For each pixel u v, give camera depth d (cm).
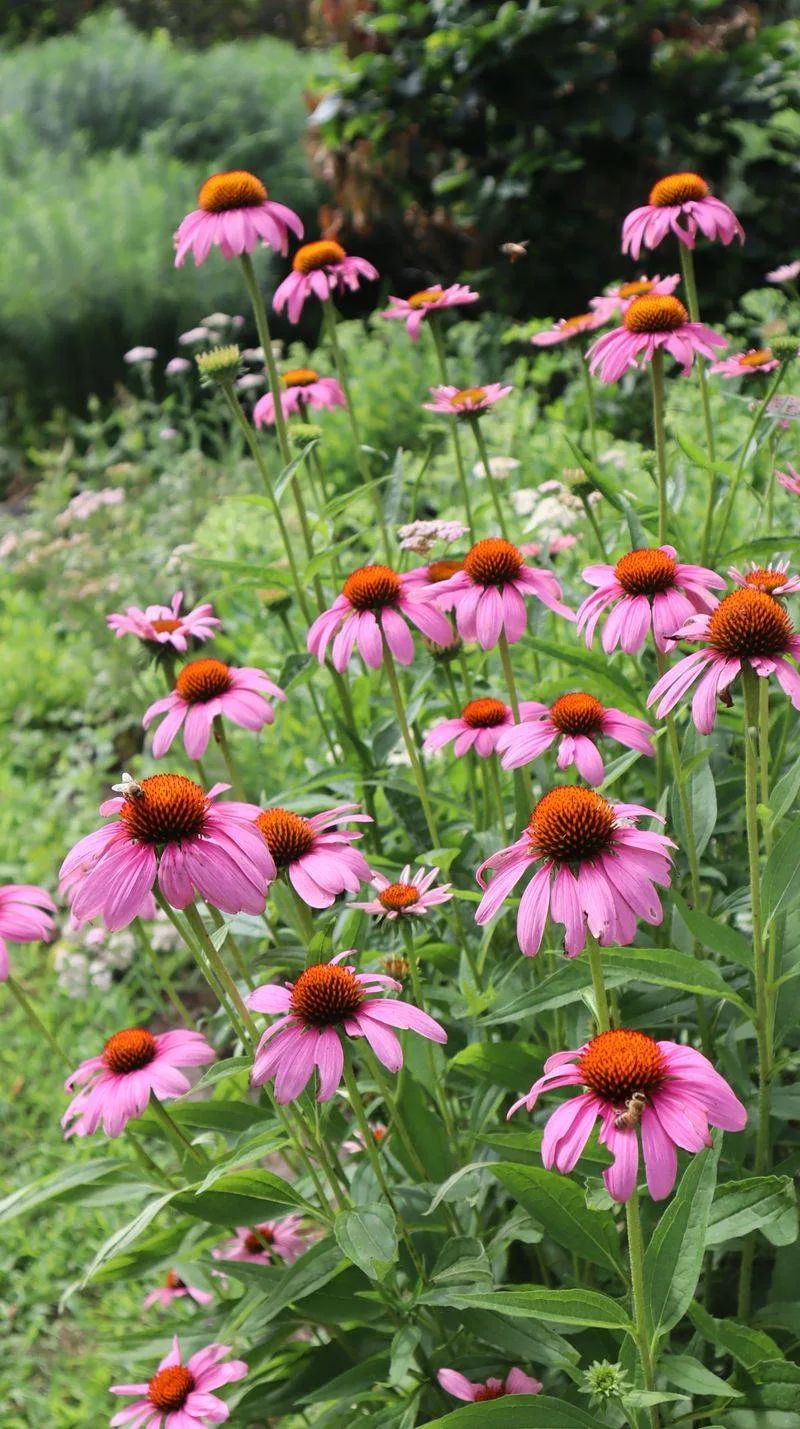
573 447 129
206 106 602
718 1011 125
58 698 295
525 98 334
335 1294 121
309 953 114
